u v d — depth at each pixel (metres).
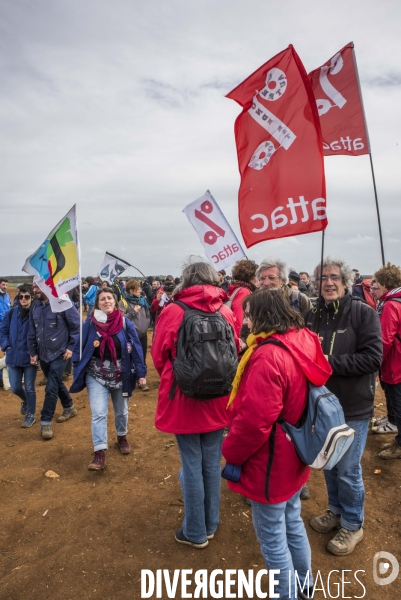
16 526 3.42
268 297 2.22
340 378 2.83
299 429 2.11
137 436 5.26
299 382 2.10
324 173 3.17
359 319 2.88
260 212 3.36
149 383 7.97
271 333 2.19
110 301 4.27
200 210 6.18
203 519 3.05
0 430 5.59
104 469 4.38
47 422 5.25
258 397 2.01
